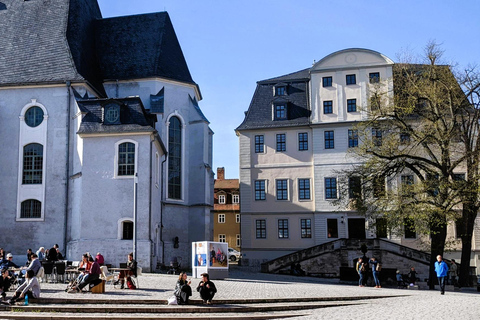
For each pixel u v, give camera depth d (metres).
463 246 36.50
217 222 79.31
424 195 35.56
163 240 46.06
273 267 44.88
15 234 41.00
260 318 18.05
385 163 35.72
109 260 36.47
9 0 49.19
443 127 35.25
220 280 30.62
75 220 39.12
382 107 37.00
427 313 18.06
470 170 34.50
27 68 43.94
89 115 38.94
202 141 49.56
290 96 53.84
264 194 52.09
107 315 17.97
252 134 53.12
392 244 44.44
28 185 41.59
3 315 17.81
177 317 17.59
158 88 48.56
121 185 37.38
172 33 53.06
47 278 26.67
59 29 45.97
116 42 51.03
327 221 50.16
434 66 36.00
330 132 51.38
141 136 37.81
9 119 42.78
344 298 22.83
